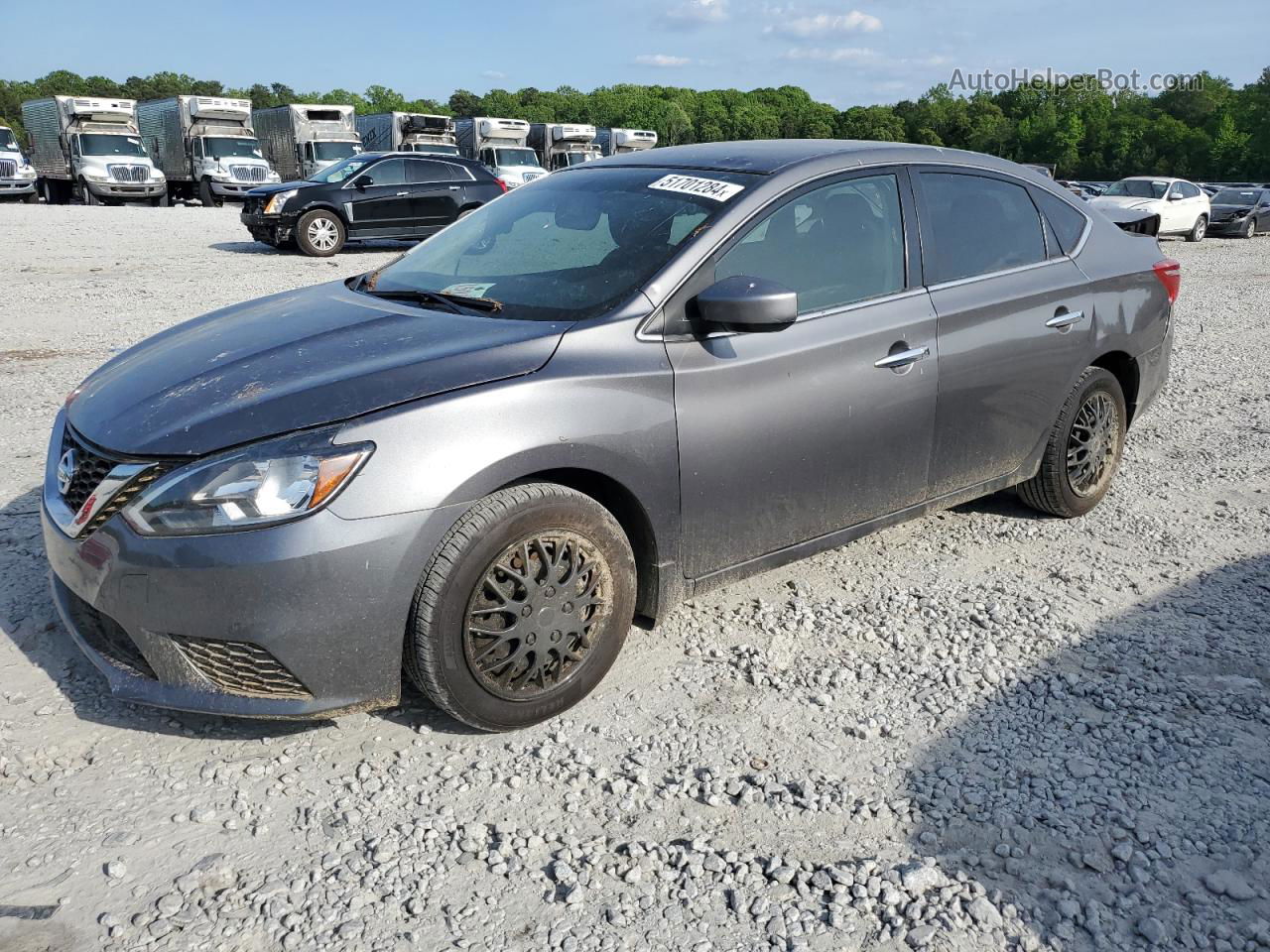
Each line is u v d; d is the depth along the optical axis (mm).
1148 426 6488
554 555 2850
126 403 2889
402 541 2582
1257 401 7215
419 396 2676
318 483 2520
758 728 3004
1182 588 4020
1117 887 2393
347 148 30438
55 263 13383
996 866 2453
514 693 2865
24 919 2197
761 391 3230
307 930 2203
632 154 4090
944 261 3855
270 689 2629
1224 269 17875
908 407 3650
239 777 2705
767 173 3494
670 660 3359
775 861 2434
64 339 8258
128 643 2719
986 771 2816
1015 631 3627
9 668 3160
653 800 2668
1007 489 4793
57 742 2816
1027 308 4055
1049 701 3172
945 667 3357
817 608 3766
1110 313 4449
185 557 2508
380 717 2992
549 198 3844
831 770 2818
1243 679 3301
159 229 19859
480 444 2674
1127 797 2711
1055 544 4426
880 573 4094
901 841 2537
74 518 2732
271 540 2490
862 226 3631
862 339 3479
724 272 3227
